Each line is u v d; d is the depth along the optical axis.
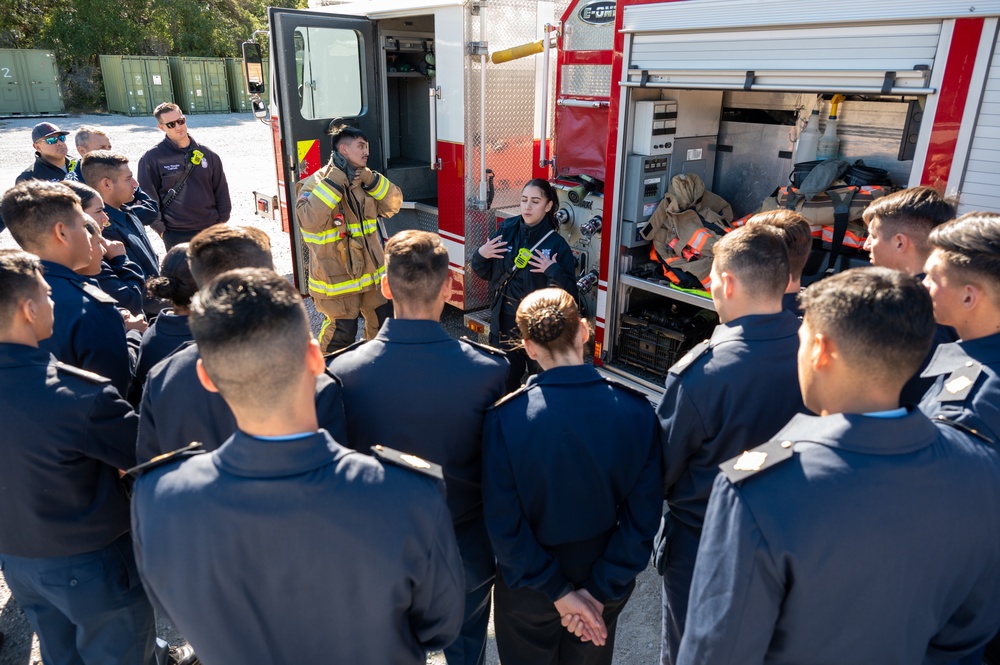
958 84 2.48
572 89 4.32
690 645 1.20
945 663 1.28
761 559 1.08
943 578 1.11
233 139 16.77
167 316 2.05
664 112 3.76
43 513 1.68
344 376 1.83
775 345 1.68
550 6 4.88
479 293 5.08
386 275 1.91
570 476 1.68
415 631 1.30
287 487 1.08
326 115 5.38
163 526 1.10
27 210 2.11
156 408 1.69
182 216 4.95
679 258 3.68
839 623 1.10
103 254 2.90
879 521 1.06
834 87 2.80
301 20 5.03
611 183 3.79
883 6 2.60
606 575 1.70
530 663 1.95
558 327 1.72
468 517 1.96
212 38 28.08
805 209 3.34
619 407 1.73
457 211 4.90
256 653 1.14
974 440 1.20
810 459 1.11
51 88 22.34
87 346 2.08
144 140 16.11
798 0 2.82
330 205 3.73
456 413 1.82
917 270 2.08
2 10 24.84
